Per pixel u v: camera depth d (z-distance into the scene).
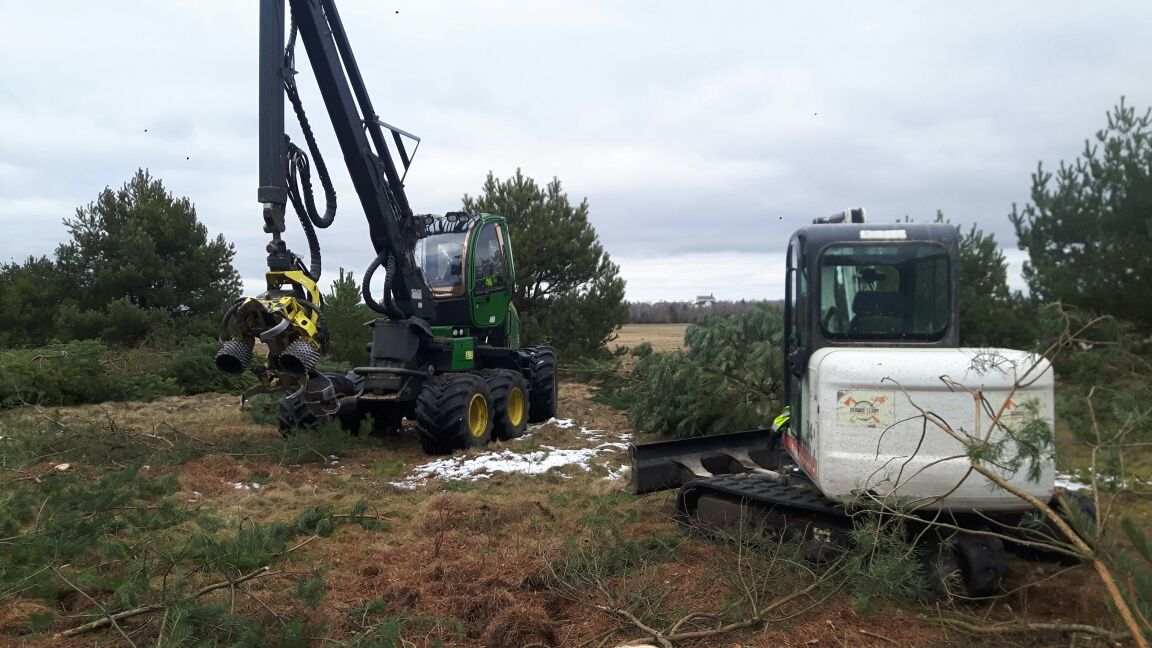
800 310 4.91
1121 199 10.99
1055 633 3.68
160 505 5.86
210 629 3.63
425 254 10.18
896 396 3.98
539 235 18.25
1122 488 3.88
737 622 3.79
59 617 4.11
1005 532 4.39
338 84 7.92
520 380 10.09
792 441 5.19
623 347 19.53
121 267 20.55
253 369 7.07
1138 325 10.64
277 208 7.01
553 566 4.69
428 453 8.70
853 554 4.10
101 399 13.82
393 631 3.60
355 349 17.09
